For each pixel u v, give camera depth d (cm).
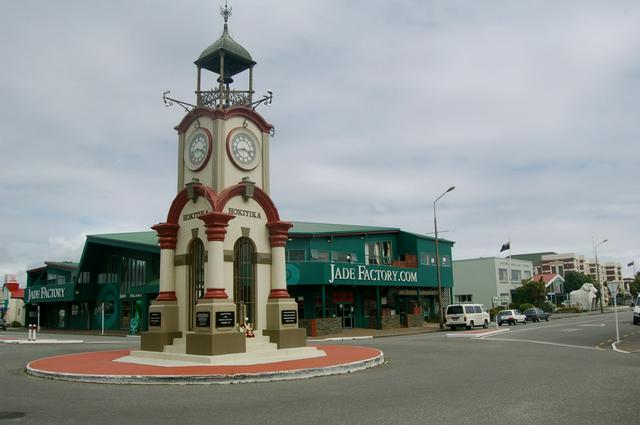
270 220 2019
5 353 2367
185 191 1956
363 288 4622
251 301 1934
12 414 995
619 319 5334
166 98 1988
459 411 974
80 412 1010
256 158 2031
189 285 1938
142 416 970
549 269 15400
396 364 1781
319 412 988
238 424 898
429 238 5406
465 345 2569
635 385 1247
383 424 880
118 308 4969
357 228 4975
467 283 7625
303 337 1989
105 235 4953
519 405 1021
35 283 6481
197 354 1725
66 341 3164
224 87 2189
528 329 3922
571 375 1433
